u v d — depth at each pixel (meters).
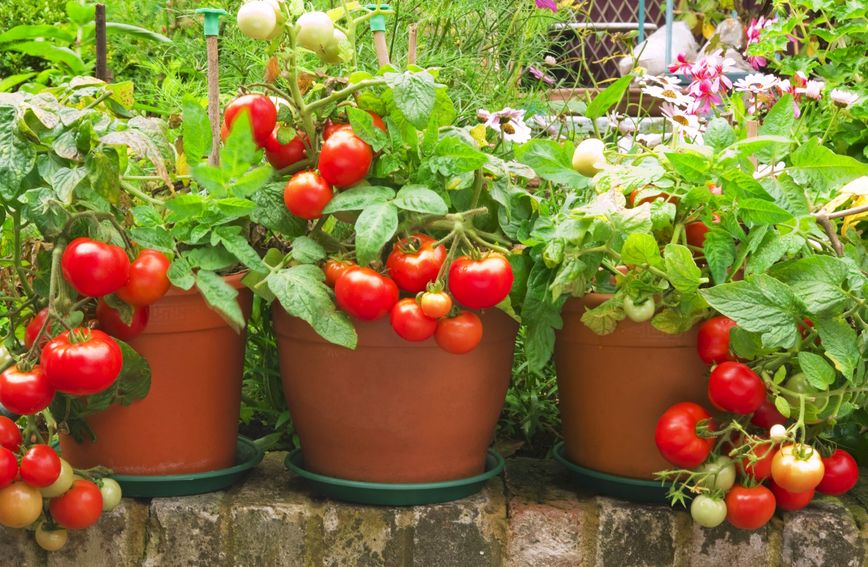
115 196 1.34
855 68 2.12
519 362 1.98
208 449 1.54
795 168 1.44
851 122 2.01
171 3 3.18
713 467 1.40
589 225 1.35
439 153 1.37
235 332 1.53
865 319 1.41
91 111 1.32
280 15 1.37
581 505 1.54
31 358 1.30
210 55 1.42
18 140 1.30
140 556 1.51
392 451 1.48
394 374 1.43
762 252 1.37
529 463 1.74
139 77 3.16
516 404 1.93
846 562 1.49
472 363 1.46
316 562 1.51
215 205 1.35
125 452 1.49
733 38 3.62
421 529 1.50
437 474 1.50
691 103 1.86
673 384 1.47
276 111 1.43
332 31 1.41
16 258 1.43
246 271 1.51
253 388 1.92
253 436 1.94
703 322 1.43
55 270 1.30
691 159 1.35
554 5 2.33
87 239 1.27
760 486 1.41
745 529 1.49
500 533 1.52
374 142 1.36
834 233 1.42
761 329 1.31
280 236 1.61
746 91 1.89
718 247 1.39
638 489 1.52
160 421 1.48
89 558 1.51
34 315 1.48
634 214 1.32
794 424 1.37
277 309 1.51
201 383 1.49
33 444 1.41
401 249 1.36
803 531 1.49
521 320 1.45
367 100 1.41
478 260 1.32
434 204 1.31
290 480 1.63
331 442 1.50
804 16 2.25
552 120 2.30
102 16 1.96
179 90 2.35
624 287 1.40
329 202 1.37
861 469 1.76
